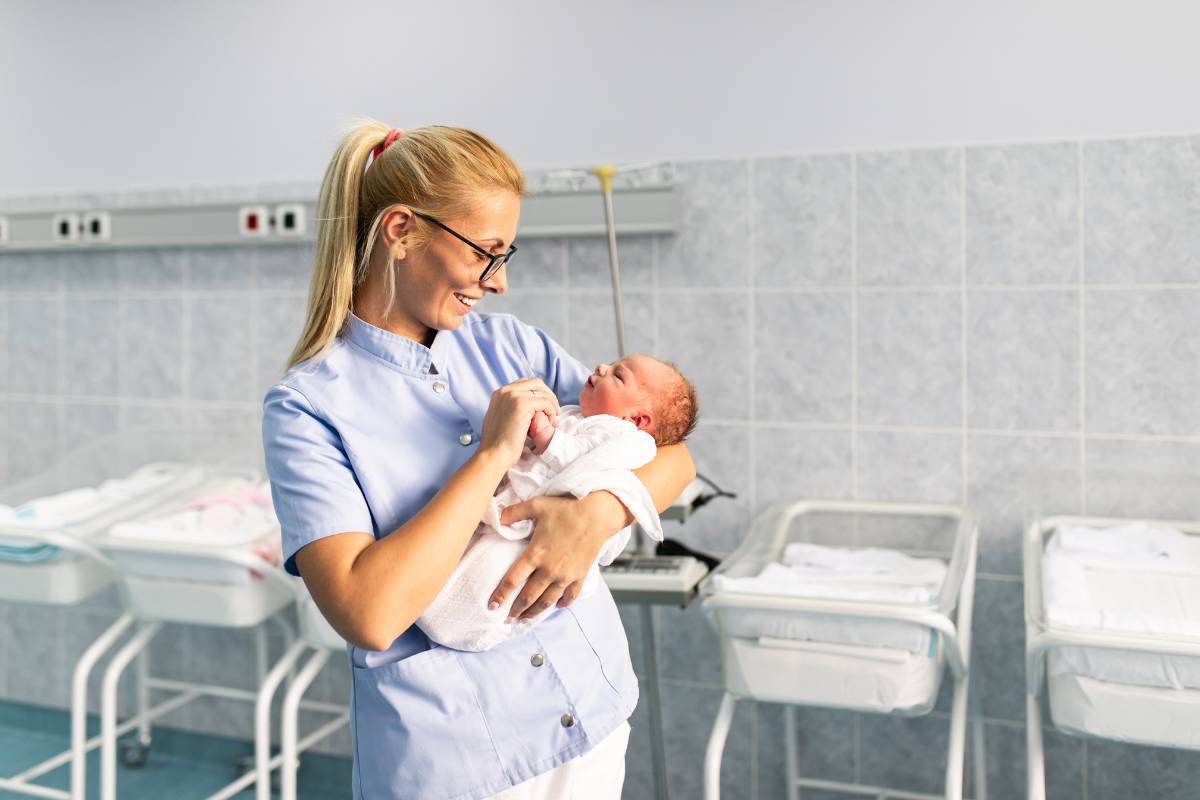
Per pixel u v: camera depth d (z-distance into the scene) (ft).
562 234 8.89
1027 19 7.80
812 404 8.51
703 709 8.98
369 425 3.91
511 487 4.11
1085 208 7.79
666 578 7.04
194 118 10.12
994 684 8.24
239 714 10.45
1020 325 7.98
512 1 9.04
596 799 4.08
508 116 9.14
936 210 8.11
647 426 4.91
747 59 8.46
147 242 10.15
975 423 8.14
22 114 10.69
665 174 8.68
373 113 9.55
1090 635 5.67
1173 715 5.65
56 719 11.12
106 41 10.34
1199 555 6.98
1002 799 8.29
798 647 6.29
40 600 8.38
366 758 3.94
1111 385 7.83
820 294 8.43
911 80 8.09
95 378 10.77
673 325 8.82
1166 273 7.66
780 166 8.45
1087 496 7.86
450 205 3.73
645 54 8.71
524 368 4.67
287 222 9.60
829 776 8.70
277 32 9.77
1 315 11.08
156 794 9.77
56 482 9.68
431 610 3.82
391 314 4.02
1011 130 7.90
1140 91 7.61
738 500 8.74
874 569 7.20
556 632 4.07
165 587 8.06
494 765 3.85
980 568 8.21
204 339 10.32
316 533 3.55
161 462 10.18
